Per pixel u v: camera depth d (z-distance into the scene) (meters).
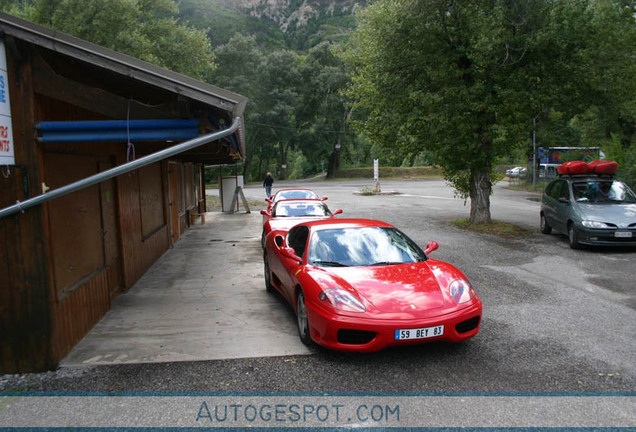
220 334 4.83
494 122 12.05
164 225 10.30
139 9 28.06
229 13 167.25
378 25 12.04
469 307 4.09
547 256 8.95
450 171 13.88
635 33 11.28
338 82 51.06
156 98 4.82
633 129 22.75
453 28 11.73
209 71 49.31
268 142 55.69
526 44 10.81
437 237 11.55
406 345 4.15
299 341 4.60
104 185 5.88
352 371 3.86
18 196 3.88
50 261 4.00
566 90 11.39
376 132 13.61
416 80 12.35
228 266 8.55
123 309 5.81
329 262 4.76
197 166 16.27
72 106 4.79
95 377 3.85
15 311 3.94
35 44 3.84
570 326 4.92
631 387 3.49
